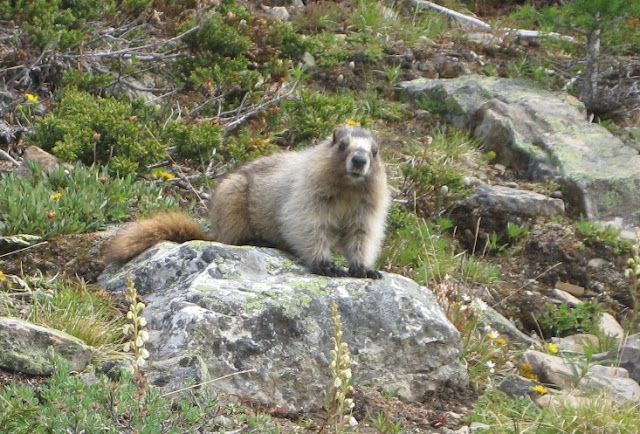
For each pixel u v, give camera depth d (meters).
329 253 10.11
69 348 7.97
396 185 14.04
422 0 19.66
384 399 8.83
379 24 18.14
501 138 15.45
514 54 18.38
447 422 8.71
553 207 14.02
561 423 8.41
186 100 14.74
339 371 7.11
